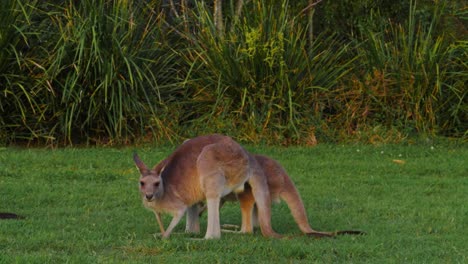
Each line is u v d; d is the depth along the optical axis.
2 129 22.45
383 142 23.09
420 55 23.89
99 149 21.84
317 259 12.06
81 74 22.41
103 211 15.38
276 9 24.39
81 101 22.41
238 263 11.80
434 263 11.89
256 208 14.16
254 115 23.00
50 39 22.95
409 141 23.14
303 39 23.77
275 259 12.09
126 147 22.33
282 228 14.41
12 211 15.18
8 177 18.28
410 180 18.91
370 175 19.52
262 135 22.77
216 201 13.04
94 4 22.83
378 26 25.17
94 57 22.34
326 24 25.62
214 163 13.02
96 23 22.59
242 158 13.19
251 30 23.28
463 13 25.16
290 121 22.75
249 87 23.31
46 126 22.77
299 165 20.25
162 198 12.93
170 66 23.98
